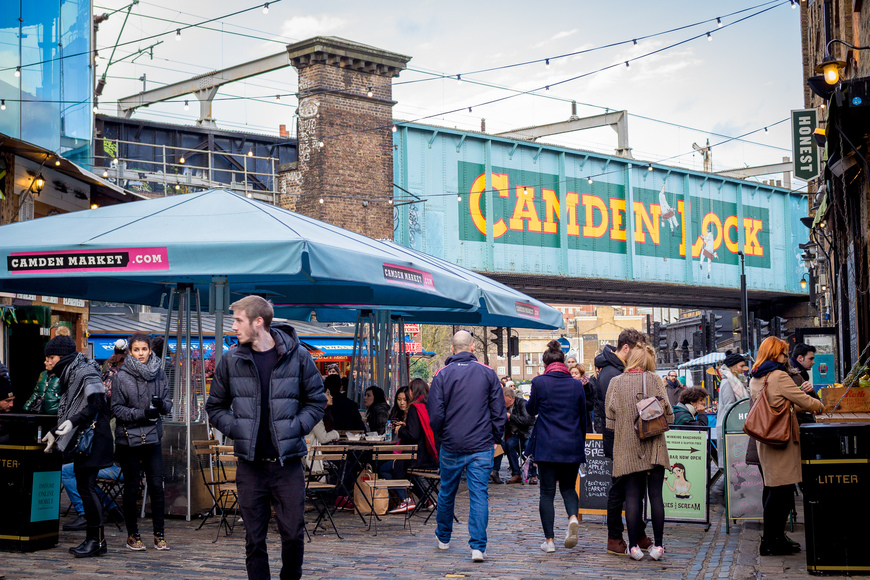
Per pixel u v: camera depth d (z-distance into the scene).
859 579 6.21
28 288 10.84
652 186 39.78
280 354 5.20
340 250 8.47
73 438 7.05
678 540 8.41
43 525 7.55
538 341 110.06
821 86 9.81
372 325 14.78
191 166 33.28
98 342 18.92
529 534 8.89
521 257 34.31
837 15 15.59
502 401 7.49
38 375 14.49
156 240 8.28
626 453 7.34
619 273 38.19
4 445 7.48
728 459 8.93
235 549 7.63
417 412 10.04
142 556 7.26
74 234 8.77
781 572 6.49
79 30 17.25
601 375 9.77
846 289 14.94
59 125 15.96
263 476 5.24
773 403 7.03
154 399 7.42
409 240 31.06
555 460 7.55
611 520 7.57
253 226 8.62
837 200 12.95
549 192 35.31
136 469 7.48
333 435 9.75
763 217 46.22
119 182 29.91
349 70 29.61
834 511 6.36
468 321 15.36
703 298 47.81
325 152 28.95
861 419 7.61
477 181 33.03
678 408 11.34
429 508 10.83
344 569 6.88
